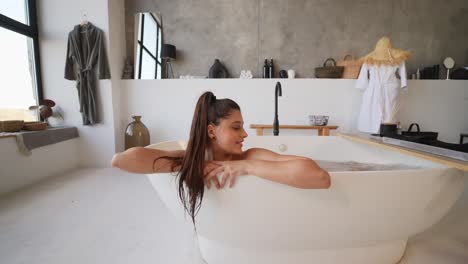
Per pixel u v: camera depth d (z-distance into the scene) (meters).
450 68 3.26
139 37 3.31
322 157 1.97
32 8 2.79
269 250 1.03
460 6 3.26
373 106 2.86
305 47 3.30
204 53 3.32
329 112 3.17
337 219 0.90
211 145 0.89
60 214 1.69
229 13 3.28
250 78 3.17
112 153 3.04
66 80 2.94
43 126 2.57
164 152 0.88
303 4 3.26
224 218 0.93
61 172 2.75
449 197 0.99
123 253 1.25
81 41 2.84
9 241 1.34
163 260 1.20
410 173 0.88
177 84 3.20
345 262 1.06
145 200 1.96
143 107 3.23
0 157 2.01
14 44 2.62
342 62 3.18
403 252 1.21
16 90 2.64
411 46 3.30
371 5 3.25
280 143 1.94
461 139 2.87
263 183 0.84
